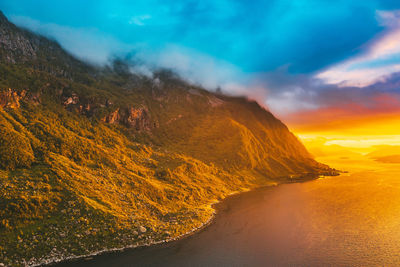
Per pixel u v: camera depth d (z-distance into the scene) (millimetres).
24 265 67750
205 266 72875
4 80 143125
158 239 88125
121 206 99750
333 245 87188
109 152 141000
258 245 87438
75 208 87562
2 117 114812
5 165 94875
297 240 91750
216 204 141250
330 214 123125
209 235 96062
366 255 79625
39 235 76438
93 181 105500
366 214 122250
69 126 148750
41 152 109938
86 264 71688
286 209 132250
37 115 138000
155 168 152875
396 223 108500
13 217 77438
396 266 72688
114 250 79188
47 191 89750
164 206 116188
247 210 130125
